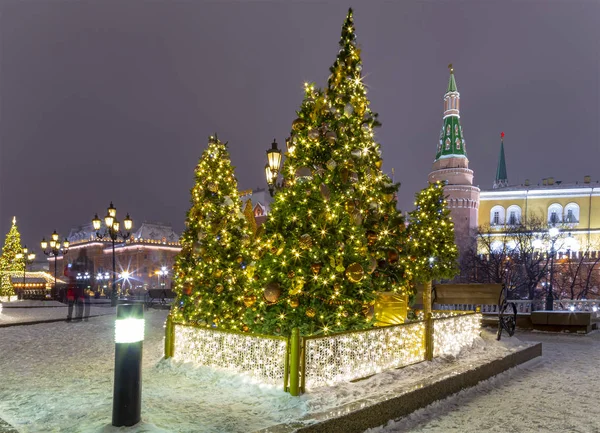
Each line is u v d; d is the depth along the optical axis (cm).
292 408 528
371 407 525
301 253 690
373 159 896
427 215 1194
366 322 705
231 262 868
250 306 738
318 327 677
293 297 678
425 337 773
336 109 853
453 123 7606
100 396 580
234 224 911
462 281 5134
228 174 950
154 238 9069
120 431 443
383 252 970
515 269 4628
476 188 7331
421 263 1109
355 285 707
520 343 1030
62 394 591
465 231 6619
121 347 460
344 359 626
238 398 573
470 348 909
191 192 962
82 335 1254
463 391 696
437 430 541
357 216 806
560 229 6175
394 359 705
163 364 745
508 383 775
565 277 4944
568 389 732
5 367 778
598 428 545
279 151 1112
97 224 2653
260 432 440
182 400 565
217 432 458
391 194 980
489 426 554
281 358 593
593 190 7231
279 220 740
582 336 1425
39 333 1309
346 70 908
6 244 3481
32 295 3588
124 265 9106
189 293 901
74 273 1716
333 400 545
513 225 6844
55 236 3425
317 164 803
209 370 680
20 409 528
